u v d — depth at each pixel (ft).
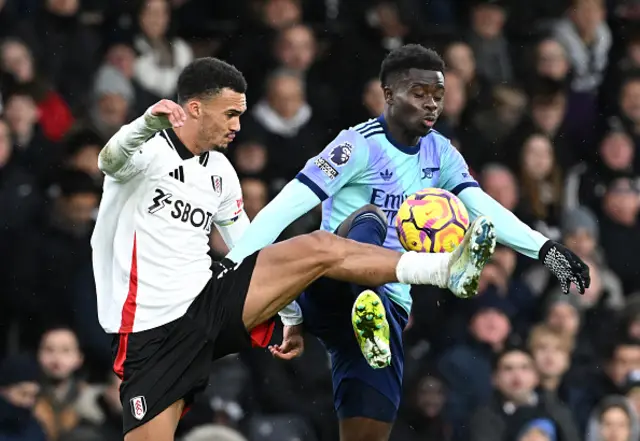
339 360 79.77
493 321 120.78
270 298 72.69
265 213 75.56
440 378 117.29
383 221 75.51
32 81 122.01
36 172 118.42
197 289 73.10
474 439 114.93
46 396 107.86
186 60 131.34
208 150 74.08
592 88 149.89
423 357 119.65
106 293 73.26
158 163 72.43
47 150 119.55
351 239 73.15
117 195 72.49
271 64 133.28
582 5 151.12
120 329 72.64
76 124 123.54
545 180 137.69
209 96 73.00
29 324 113.50
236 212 77.10
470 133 137.80
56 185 117.29
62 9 128.57
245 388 113.60
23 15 127.85
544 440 114.73
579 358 123.75
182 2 137.18
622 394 121.60
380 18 140.67
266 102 129.39
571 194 141.49
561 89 144.87
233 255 74.69
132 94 125.70
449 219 73.20
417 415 116.16
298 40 132.87
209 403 111.65
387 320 78.13
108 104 123.65
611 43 153.48
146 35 129.29
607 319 129.39
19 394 106.42
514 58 146.92
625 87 148.87
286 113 128.47
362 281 70.90
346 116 132.67
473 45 143.95
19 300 113.09
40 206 116.26
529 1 151.23
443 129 135.74
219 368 113.39
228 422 111.75
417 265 69.36
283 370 116.26
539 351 121.60
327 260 71.61
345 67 135.03
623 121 148.46
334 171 76.59
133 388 72.49
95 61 127.44
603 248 138.21
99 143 119.03
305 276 72.18
